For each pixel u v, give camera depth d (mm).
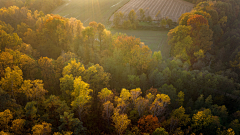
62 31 97438
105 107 48500
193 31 119938
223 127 52812
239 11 192625
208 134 52656
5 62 60656
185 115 54500
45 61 64812
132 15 176125
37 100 50656
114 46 99062
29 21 127688
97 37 118125
